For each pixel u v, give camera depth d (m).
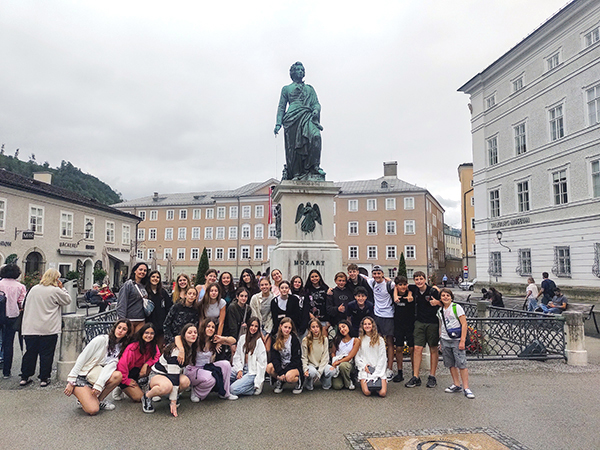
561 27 22.47
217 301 6.37
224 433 4.48
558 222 22.36
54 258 30.84
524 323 8.44
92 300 17.70
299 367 5.96
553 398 5.74
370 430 4.54
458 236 102.38
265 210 58.28
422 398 5.76
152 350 5.87
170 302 6.79
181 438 4.34
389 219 54.19
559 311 13.12
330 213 10.19
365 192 54.97
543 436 4.36
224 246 59.25
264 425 4.71
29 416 5.06
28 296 6.52
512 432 4.47
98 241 36.34
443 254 66.62
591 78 20.73
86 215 34.75
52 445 4.17
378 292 6.96
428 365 7.60
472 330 8.66
